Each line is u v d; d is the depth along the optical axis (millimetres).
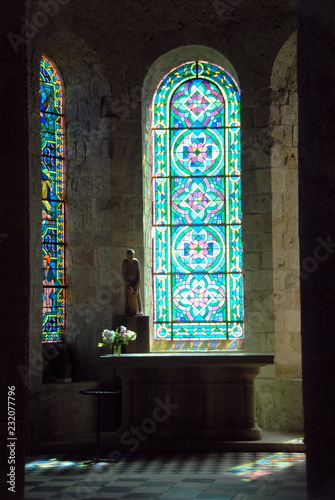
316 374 5723
